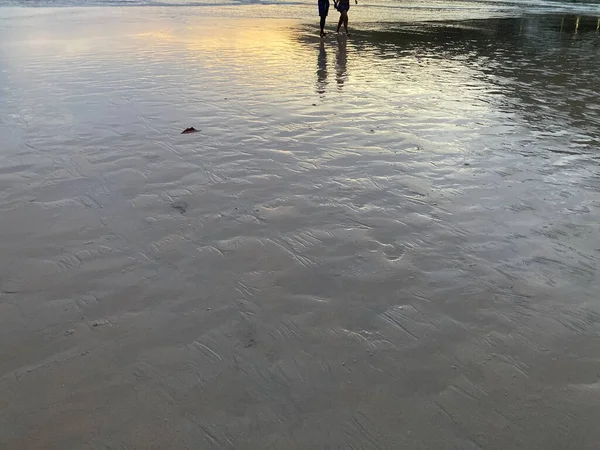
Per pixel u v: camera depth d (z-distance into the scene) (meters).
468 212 4.52
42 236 4.03
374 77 10.30
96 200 4.66
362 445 2.29
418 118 7.40
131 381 2.64
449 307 3.25
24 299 3.27
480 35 17.66
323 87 9.29
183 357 2.81
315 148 6.09
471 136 6.62
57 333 2.97
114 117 7.16
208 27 17.70
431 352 2.87
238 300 3.30
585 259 3.79
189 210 4.50
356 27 19.14
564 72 11.38
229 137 6.44
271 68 10.95
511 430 2.38
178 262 3.70
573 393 2.59
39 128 6.64
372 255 3.83
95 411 2.45
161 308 3.21
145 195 4.78
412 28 19.17
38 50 12.29
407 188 5.01
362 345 2.92
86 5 24.48
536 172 5.45
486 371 2.73
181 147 6.05
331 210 4.55
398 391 2.60
